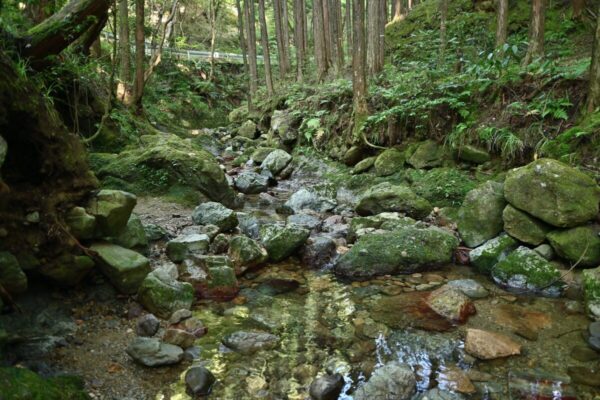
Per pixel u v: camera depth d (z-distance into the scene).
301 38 14.60
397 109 7.65
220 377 2.80
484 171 6.44
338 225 6.07
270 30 27.55
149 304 3.56
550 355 3.03
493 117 6.59
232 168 10.06
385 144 8.24
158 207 6.28
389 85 9.20
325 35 13.73
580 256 4.08
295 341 3.26
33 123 3.24
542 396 2.61
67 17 5.81
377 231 5.38
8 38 5.22
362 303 3.90
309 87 12.23
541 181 4.46
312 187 8.27
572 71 6.00
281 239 4.88
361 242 4.80
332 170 8.88
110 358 2.95
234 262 4.54
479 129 6.59
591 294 3.63
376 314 3.68
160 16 17.39
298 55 14.61
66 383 2.46
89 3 5.98
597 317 3.48
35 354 2.82
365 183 7.64
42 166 3.37
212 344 3.20
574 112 5.80
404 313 3.69
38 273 3.26
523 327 3.42
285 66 16.67
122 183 6.66
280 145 11.12
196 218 5.68
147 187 6.70
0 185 2.78
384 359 3.03
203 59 22.06
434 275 4.51
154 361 2.87
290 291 4.18
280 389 2.71
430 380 2.79
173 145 7.50
